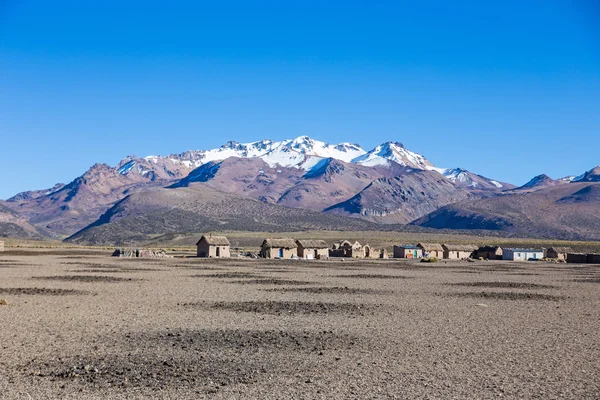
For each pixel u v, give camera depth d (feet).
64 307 125.29
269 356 79.10
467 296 160.66
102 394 60.90
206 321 108.58
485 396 61.82
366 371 71.51
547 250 556.92
